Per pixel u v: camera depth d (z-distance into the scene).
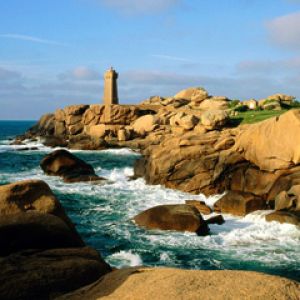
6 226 8.84
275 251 16.22
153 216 19.78
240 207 22.02
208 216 21.69
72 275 7.37
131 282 6.42
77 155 61.12
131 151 65.56
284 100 74.56
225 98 86.19
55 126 86.81
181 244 17.06
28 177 37.38
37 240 8.98
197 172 28.94
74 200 26.92
